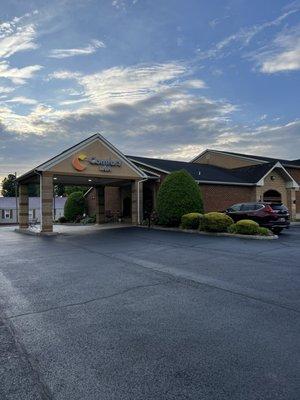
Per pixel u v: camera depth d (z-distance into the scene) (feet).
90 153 70.85
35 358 12.80
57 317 17.28
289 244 43.57
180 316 17.15
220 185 84.79
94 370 11.84
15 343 14.17
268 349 13.29
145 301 19.74
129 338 14.52
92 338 14.57
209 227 56.75
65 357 12.85
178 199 67.77
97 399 10.14
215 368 11.87
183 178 69.05
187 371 11.69
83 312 17.99
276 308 18.25
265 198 92.63
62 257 36.17
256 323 16.07
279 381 10.98
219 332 15.03
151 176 80.12
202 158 124.67
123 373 11.61
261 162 104.53
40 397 10.27
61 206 183.01
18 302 19.94
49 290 22.54
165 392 10.46
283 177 97.09
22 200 84.94
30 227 89.97
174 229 65.72
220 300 19.77
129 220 93.09
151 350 13.34
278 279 24.76
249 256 34.73
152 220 74.33
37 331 15.44
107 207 102.78
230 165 115.14
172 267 29.53
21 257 36.78
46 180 65.98
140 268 29.30
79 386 10.84
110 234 59.52
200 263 31.22
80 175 69.82
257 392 10.39
